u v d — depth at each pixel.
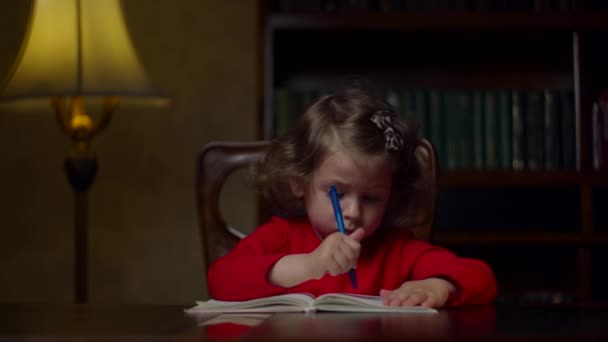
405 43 2.62
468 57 2.66
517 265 2.49
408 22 2.34
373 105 1.38
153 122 2.81
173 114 2.81
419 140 1.63
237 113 2.80
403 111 2.43
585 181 2.35
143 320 0.90
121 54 2.08
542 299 2.46
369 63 2.66
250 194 2.79
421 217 1.60
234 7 2.81
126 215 2.80
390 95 2.44
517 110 2.42
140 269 2.80
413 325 0.80
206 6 2.81
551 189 2.43
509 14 2.36
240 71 2.81
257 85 2.33
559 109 2.43
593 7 2.42
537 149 2.42
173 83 2.81
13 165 2.82
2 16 2.81
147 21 2.81
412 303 1.06
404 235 1.47
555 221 2.43
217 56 2.81
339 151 1.28
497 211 2.43
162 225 2.80
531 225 2.43
